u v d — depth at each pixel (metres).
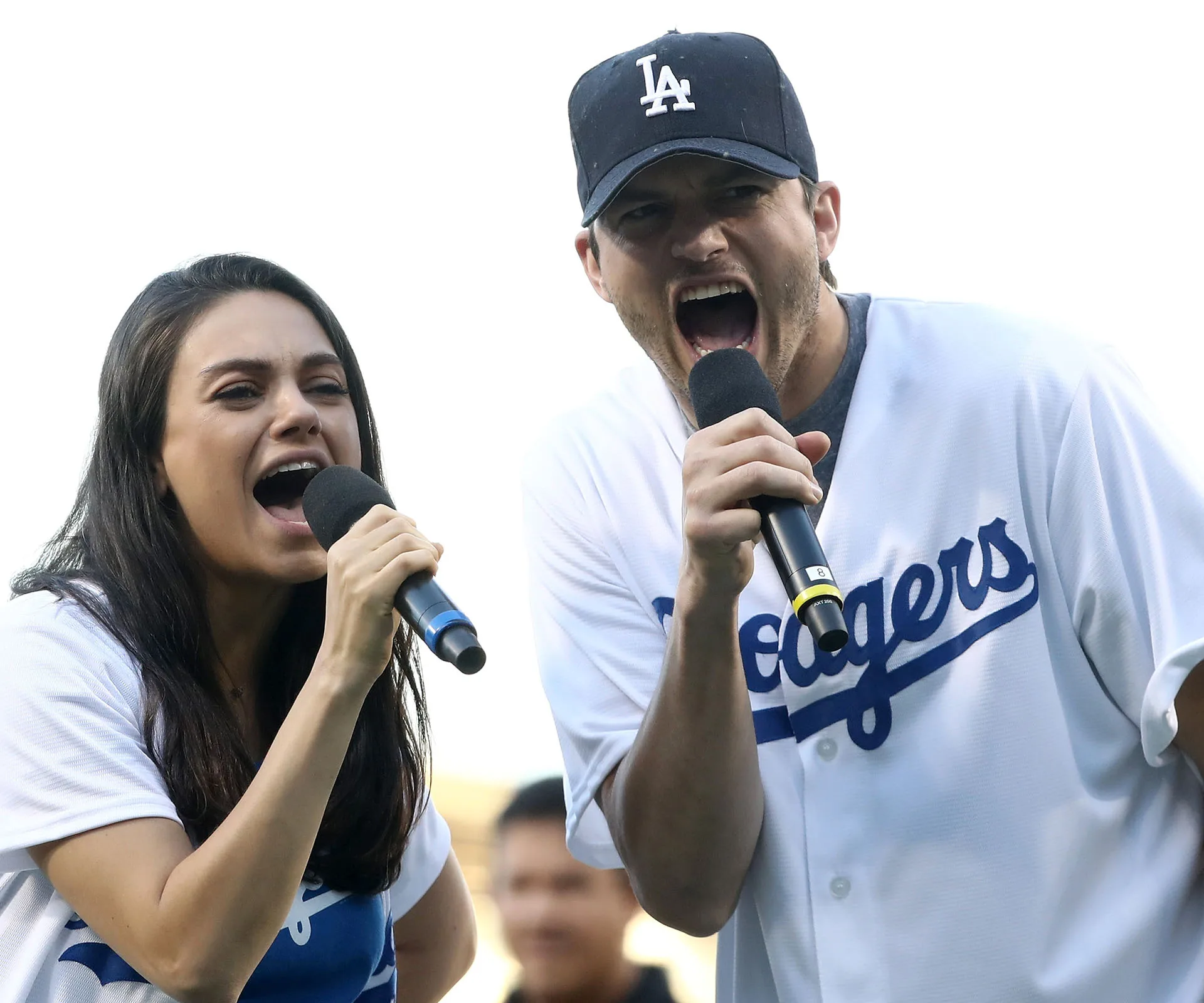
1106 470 4.79
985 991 4.62
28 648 4.67
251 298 5.03
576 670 5.38
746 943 5.09
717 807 4.76
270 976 4.71
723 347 4.93
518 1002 7.52
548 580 5.53
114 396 4.99
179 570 4.94
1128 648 4.68
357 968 4.96
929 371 5.12
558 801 7.63
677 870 4.88
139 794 4.48
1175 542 4.65
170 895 4.28
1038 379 4.95
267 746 5.22
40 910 4.63
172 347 4.93
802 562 4.10
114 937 4.38
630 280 5.00
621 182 4.84
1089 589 4.73
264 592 5.14
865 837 4.82
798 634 4.99
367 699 5.14
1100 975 4.58
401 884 5.61
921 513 4.96
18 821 4.43
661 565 5.28
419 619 4.21
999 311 5.23
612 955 7.50
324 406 5.05
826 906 4.82
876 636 4.92
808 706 4.95
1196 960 4.65
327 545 4.73
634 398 5.59
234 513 4.89
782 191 4.95
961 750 4.77
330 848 4.97
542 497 5.60
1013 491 4.88
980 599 4.85
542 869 7.54
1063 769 4.71
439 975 5.83
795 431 5.25
